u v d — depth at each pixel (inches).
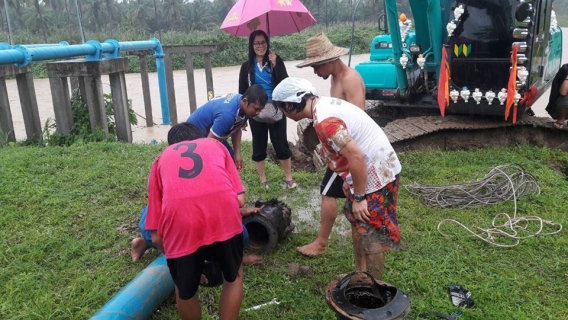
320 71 162.1
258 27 255.8
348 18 2223.2
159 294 134.8
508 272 155.6
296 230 189.5
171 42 1336.1
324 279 154.0
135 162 264.8
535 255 166.6
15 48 286.0
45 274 156.1
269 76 209.3
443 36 290.0
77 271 158.2
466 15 271.3
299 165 307.7
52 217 194.5
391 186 130.1
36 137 344.2
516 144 294.8
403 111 342.6
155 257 165.3
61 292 146.7
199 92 710.5
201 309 132.6
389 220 131.0
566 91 279.9
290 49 1363.2
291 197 223.8
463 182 234.4
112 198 214.8
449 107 292.8
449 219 193.9
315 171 299.3
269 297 145.5
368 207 128.6
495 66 272.7
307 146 316.2
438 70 294.7
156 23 2196.1
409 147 288.0
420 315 135.5
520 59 259.8
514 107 267.3
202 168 112.3
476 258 163.3
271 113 207.8
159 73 477.7
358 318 101.0
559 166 269.6
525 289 147.3
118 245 174.6
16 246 171.0
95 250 172.1
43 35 1660.9
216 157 116.3
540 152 276.8
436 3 277.1
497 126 286.8
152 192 115.5
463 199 209.8
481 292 144.4
